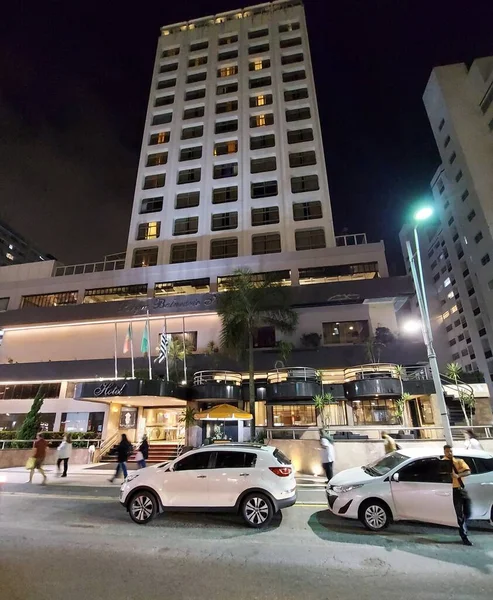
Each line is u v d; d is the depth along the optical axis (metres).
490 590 5.09
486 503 7.69
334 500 8.38
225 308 21.70
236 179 36.31
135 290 31.56
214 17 49.00
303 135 37.66
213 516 8.90
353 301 26.67
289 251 31.59
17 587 5.07
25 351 31.11
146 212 36.78
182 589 5.08
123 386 20.27
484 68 39.34
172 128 41.06
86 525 8.17
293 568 5.85
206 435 22.16
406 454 8.79
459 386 23.31
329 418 22.73
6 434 22.02
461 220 40.97
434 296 61.06
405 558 6.29
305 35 44.06
